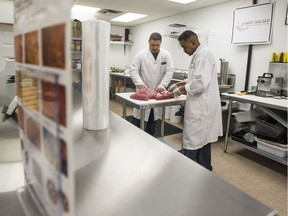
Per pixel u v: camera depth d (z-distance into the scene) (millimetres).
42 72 277
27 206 401
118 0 3963
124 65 7137
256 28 3283
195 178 542
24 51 334
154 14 4984
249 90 3518
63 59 226
